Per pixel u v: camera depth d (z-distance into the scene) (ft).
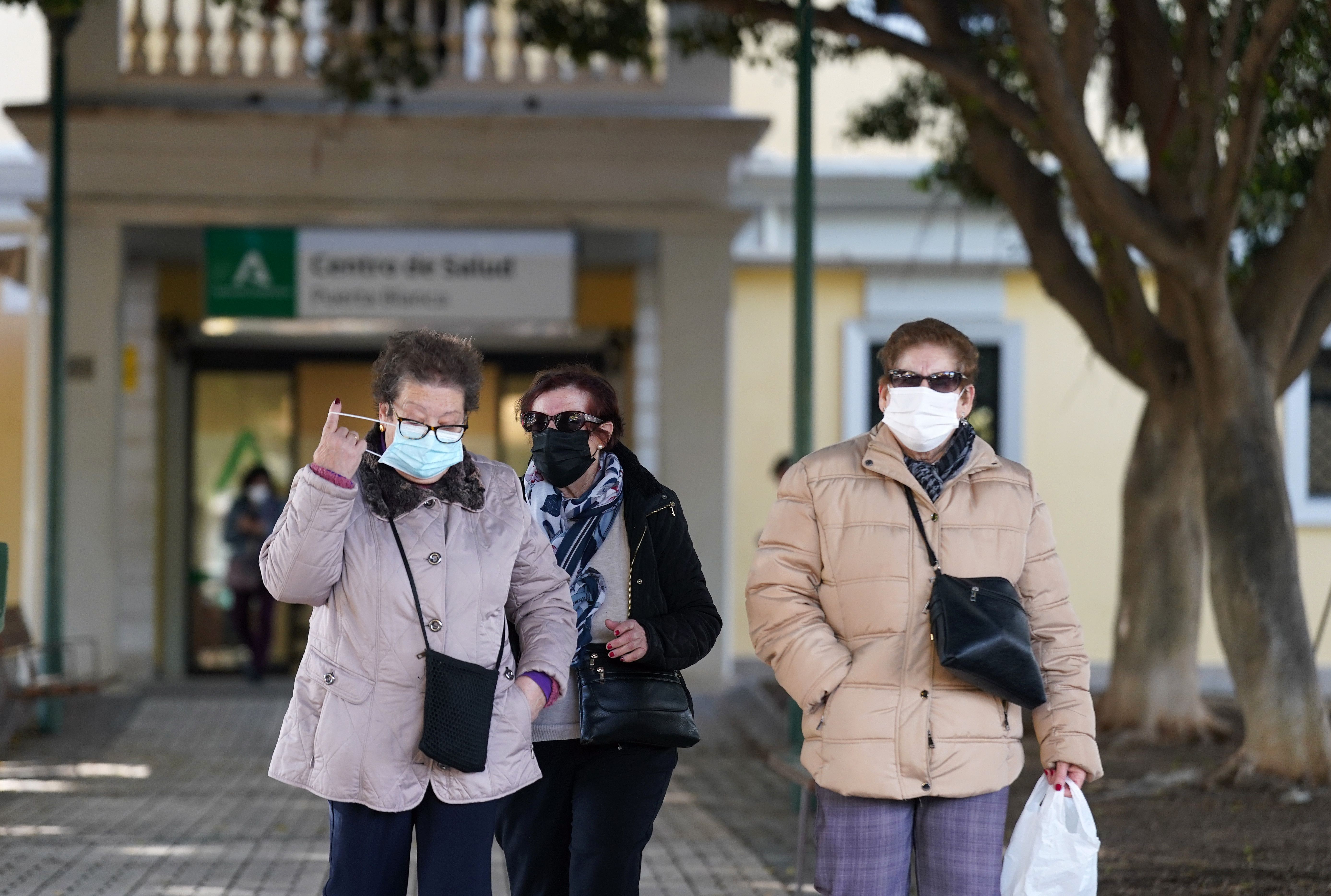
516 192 59.36
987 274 69.92
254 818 37.01
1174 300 46.37
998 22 48.85
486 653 16.01
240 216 58.29
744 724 53.42
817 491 17.54
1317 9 42.47
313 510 15.17
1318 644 38.91
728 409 60.08
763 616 17.51
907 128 55.77
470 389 15.92
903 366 17.37
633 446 64.49
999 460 17.66
